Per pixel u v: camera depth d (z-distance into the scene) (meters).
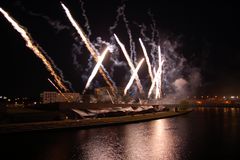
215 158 23.33
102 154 24.55
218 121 60.41
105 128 43.88
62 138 32.88
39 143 29.41
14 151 25.44
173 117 74.56
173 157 23.64
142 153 25.09
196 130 42.62
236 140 32.72
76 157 23.38
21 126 33.69
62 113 44.78
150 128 44.88
